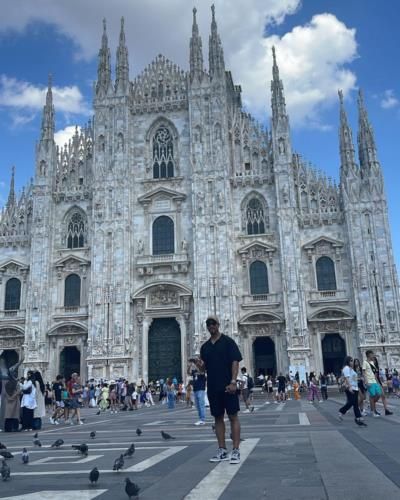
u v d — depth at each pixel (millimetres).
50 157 75062
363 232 65938
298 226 68250
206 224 68500
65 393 34281
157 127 75875
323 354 65438
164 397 61688
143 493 9070
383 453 12828
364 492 8625
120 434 21797
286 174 68875
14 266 73688
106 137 74312
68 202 74688
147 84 77062
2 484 10398
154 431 22531
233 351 12609
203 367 13031
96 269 69625
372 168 67500
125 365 66250
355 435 17031
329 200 68938
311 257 67250
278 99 71688
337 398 53094
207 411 39469
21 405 27344
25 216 75500
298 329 63906
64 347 70062
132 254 71000
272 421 24828
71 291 71625
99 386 61406
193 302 67812
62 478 10891
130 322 68375
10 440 21500
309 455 12805
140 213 72562
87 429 26016
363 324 63281
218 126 71625
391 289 63719
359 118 70062
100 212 71375
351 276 65562
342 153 68938
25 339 69188
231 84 82750
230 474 10602
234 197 71125
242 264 68625
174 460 12859
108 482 10266
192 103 73188
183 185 72500
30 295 70375
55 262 72188
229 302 65625
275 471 10781
